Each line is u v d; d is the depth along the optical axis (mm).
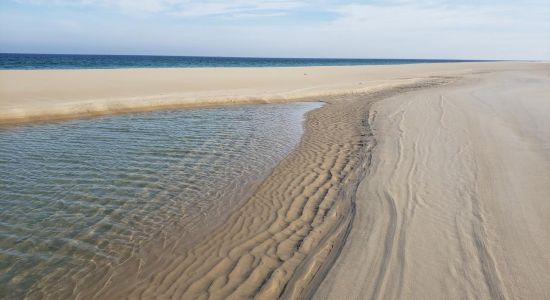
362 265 3725
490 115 10727
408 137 8648
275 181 6594
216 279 3770
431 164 6637
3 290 3721
